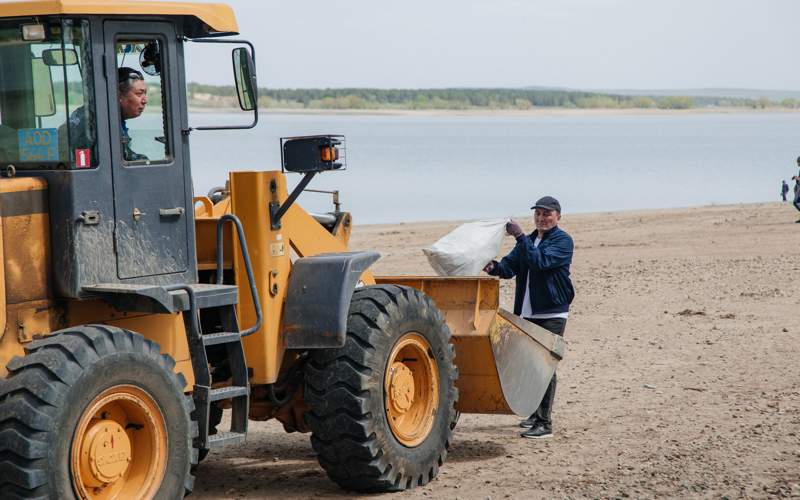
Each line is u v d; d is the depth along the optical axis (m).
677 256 22.38
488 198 52.94
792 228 27.58
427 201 50.72
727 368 11.34
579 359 12.27
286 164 6.79
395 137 186.12
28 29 5.80
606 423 9.11
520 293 9.02
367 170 83.12
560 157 107.75
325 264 7.04
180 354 6.48
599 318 15.18
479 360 8.17
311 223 7.55
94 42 5.88
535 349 8.51
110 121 5.94
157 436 5.86
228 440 6.41
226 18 6.51
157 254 6.20
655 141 160.62
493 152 121.38
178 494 5.96
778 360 11.64
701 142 155.25
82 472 5.49
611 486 7.00
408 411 7.43
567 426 9.09
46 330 5.79
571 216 35.56
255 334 6.92
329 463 7.00
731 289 17.42
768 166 87.00
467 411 8.42
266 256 6.90
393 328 7.10
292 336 6.95
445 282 8.32
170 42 6.30
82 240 5.79
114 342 5.62
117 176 5.98
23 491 5.23
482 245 9.14
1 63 5.91
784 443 7.99
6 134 5.93
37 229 5.73
